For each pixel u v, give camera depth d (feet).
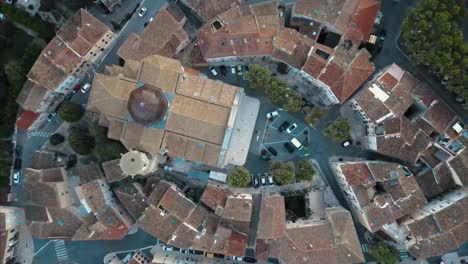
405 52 333.62
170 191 323.37
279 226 311.47
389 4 335.06
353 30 314.96
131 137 312.50
